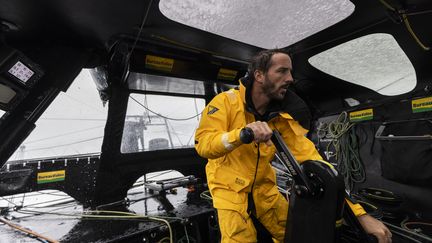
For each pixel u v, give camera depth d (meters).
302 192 0.90
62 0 1.25
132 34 1.67
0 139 1.44
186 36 1.74
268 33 1.71
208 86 2.43
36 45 1.61
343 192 0.84
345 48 1.84
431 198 1.65
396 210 1.73
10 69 1.38
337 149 2.28
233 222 1.10
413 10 1.31
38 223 1.64
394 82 1.91
